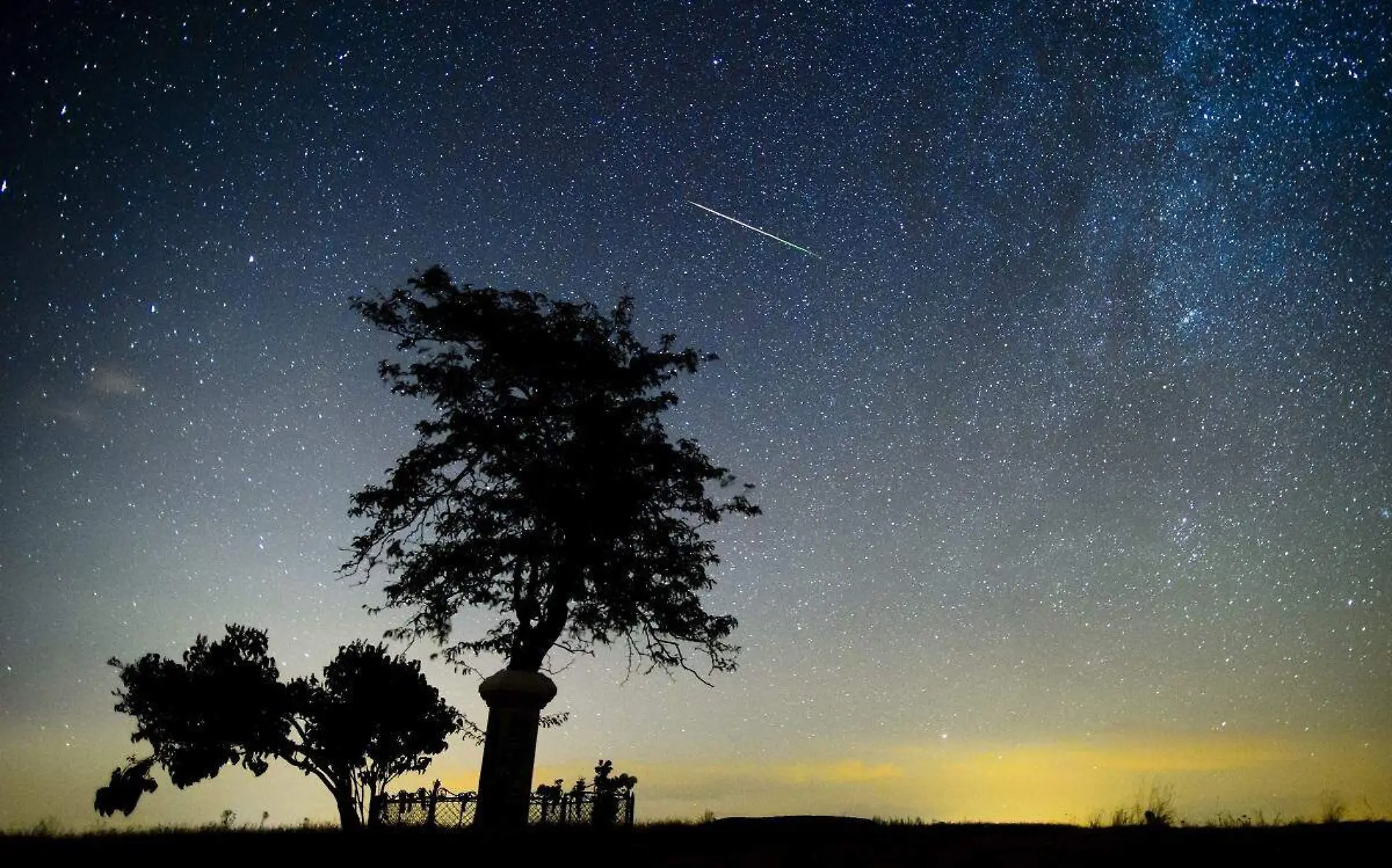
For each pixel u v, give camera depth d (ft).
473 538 65.21
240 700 66.95
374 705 68.13
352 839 45.57
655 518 68.80
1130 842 35.91
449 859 39.17
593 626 65.98
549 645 64.90
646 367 69.77
